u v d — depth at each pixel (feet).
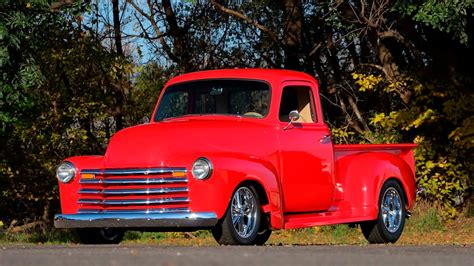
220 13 87.35
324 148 40.63
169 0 86.33
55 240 70.28
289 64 85.46
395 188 44.21
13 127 72.54
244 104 38.81
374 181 42.47
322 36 86.79
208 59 88.17
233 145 36.42
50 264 21.31
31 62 59.36
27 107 65.36
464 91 73.51
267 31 82.38
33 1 58.90
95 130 81.25
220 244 34.88
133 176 35.04
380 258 23.72
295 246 31.94
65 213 36.35
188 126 36.04
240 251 26.40
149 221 34.30
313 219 39.73
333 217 40.86
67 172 36.24
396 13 73.77
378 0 75.41
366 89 79.92
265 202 36.24
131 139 35.81
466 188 74.74
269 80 39.09
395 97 81.25
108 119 82.28
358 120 83.56
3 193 77.97
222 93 39.34
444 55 73.36
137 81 83.46
